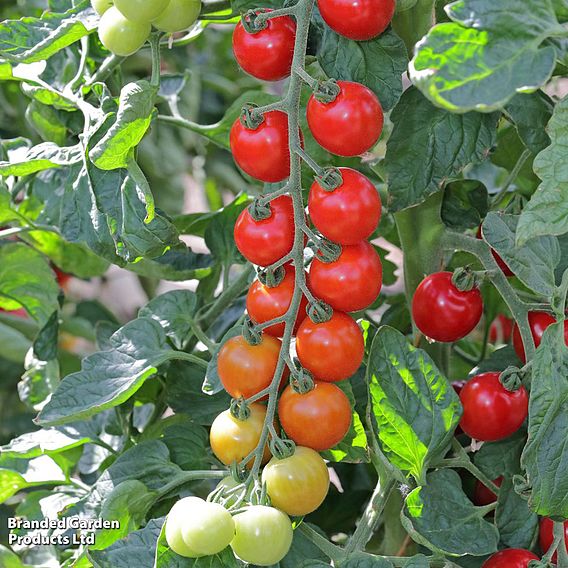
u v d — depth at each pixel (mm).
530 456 517
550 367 522
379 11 513
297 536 602
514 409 562
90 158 536
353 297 515
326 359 519
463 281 579
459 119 561
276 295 525
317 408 520
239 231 519
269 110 505
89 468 714
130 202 572
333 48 539
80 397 590
